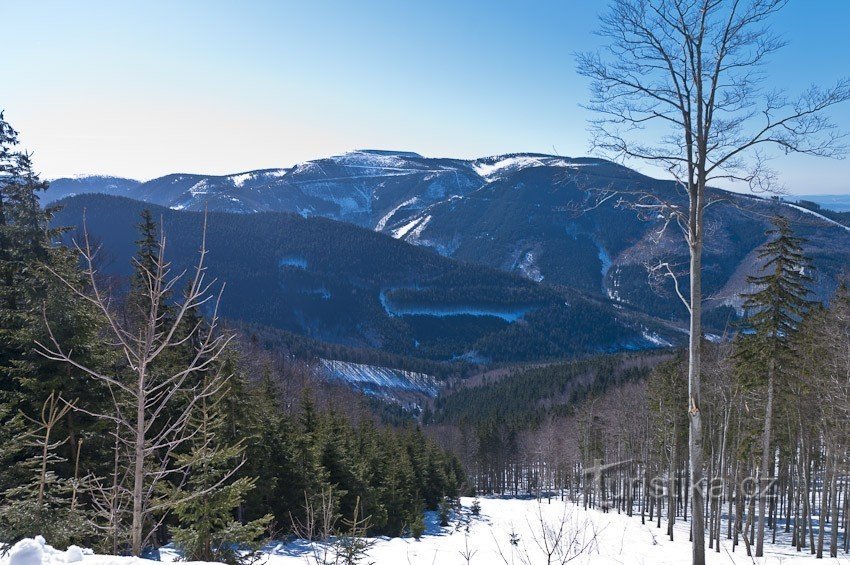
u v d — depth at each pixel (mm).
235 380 17188
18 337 11648
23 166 15891
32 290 12758
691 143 9156
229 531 9500
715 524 27609
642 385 53156
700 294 9352
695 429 9320
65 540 7719
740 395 24703
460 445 77812
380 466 29938
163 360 14508
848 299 21062
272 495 19359
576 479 59062
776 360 19953
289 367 63906
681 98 9172
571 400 85812
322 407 51312
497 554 20516
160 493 9656
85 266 15391
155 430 13094
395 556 19750
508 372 154250
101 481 11273
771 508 29438
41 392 11266
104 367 12383
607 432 48344
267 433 20172
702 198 9195
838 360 19453
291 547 16641
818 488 38562
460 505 45250
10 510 7668
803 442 24141
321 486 20422
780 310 19781
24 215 15320
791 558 19641
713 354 26250
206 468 9383
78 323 11812
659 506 33438
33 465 10297
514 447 74125
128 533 7211
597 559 17094
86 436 11531
